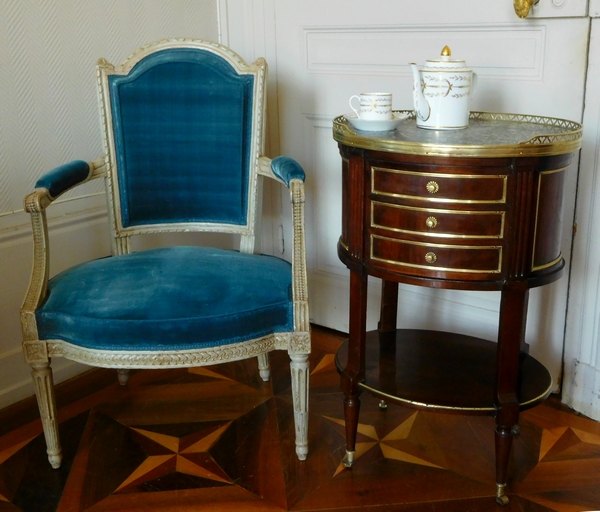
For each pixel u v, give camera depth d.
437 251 1.25
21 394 1.81
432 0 1.74
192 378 1.94
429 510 1.38
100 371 1.98
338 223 2.11
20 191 1.75
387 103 1.40
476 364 1.53
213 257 1.52
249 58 2.16
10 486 1.47
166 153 1.67
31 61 1.72
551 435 1.63
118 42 1.92
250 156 1.68
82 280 1.41
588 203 1.60
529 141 1.17
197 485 1.47
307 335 1.40
